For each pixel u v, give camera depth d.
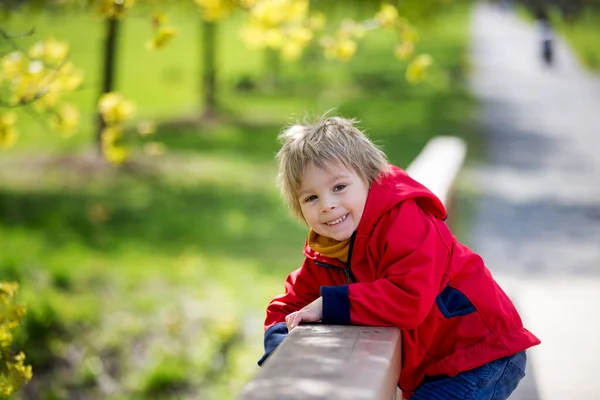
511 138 20.67
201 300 8.69
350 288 2.25
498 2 53.69
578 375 4.76
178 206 13.97
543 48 33.03
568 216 12.49
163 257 10.73
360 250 2.40
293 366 1.80
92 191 15.16
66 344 7.51
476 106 25.88
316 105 26.09
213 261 10.50
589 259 9.62
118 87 29.11
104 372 7.18
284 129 2.73
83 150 18.25
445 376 2.44
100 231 12.29
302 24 5.85
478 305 2.43
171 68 33.75
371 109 25.64
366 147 2.44
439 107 25.78
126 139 20.12
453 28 46.78
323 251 2.47
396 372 2.15
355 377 1.71
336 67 35.47
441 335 2.44
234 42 42.56
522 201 13.68
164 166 17.20
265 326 2.62
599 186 15.04
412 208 2.38
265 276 9.79
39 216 13.13
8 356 2.87
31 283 8.88
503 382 2.45
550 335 5.60
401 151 18.89
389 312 2.23
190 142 20.20
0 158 17.75
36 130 21.09
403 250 2.29
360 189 2.38
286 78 32.34
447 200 4.86
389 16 6.07
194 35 43.72
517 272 8.88
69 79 4.66
